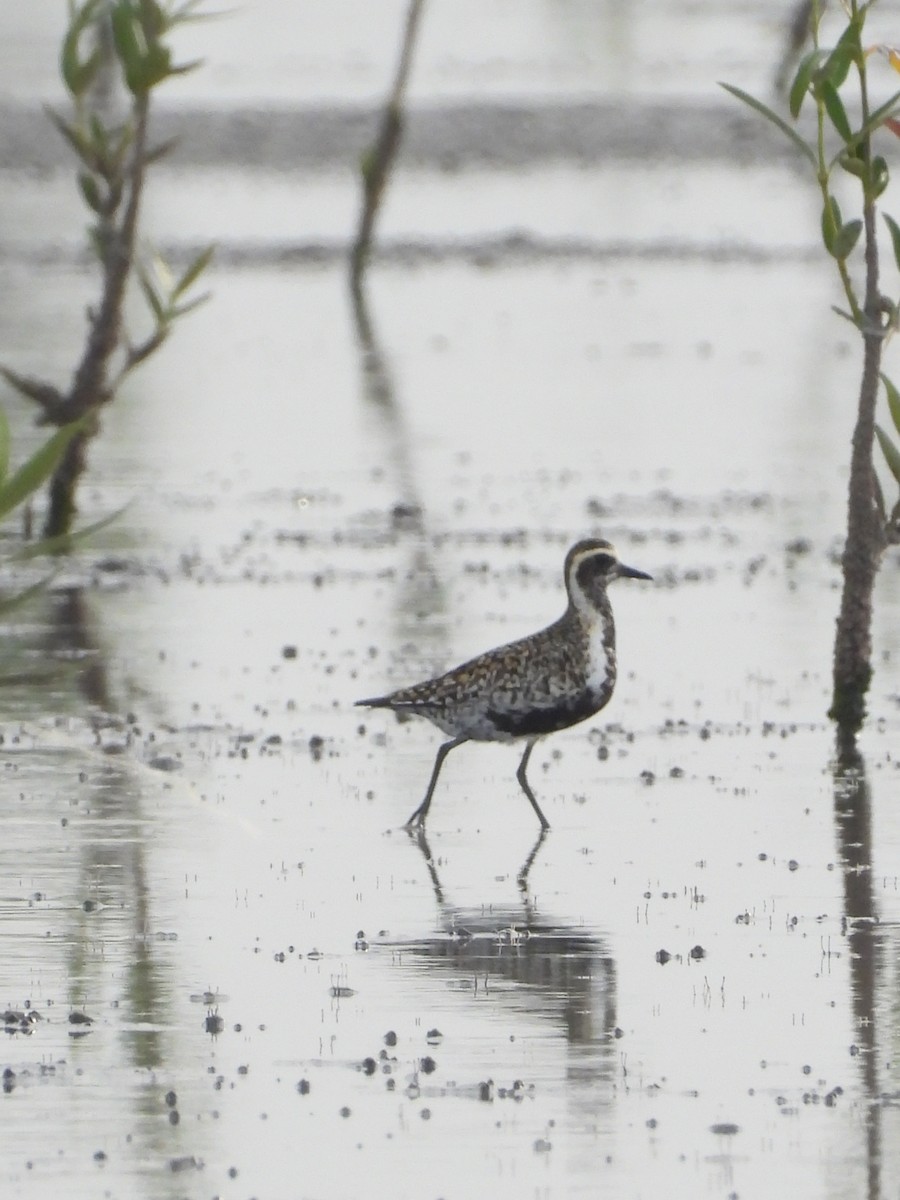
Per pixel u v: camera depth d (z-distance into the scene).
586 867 12.90
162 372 31.39
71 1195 8.71
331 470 25.39
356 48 69.44
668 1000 10.77
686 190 49.84
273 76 62.28
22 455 23.47
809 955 11.38
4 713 15.95
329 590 20.08
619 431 27.69
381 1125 9.34
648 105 55.81
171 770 14.85
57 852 13.12
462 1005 10.70
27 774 14.70
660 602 19.58
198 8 73.19
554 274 40.84
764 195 49.28
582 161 52.94
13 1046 10.21
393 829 13.65
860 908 12.12
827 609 19.34
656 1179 8.84
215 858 13.07
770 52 68.44
